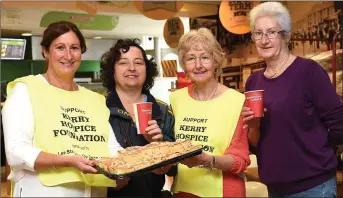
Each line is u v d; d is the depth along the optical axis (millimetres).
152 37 8242
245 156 1837
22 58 8469
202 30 1946
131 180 1896
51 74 1758
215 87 1974
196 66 1893
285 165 1986
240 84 6391
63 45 1700
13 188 1741
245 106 1902
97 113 1796
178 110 1995
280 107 1969
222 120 1867
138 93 2043
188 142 1719
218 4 6453
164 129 1980
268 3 2047
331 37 4621
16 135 1573
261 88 2098
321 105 1934
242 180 1927
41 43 1753
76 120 1709
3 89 6957
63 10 6172
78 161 1518
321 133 1990
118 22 6887
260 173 2109
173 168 1945
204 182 1880
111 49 2035
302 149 1961
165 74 5672
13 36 8617
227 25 4582
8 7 6148
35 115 1620
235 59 6445
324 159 1968
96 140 1725
